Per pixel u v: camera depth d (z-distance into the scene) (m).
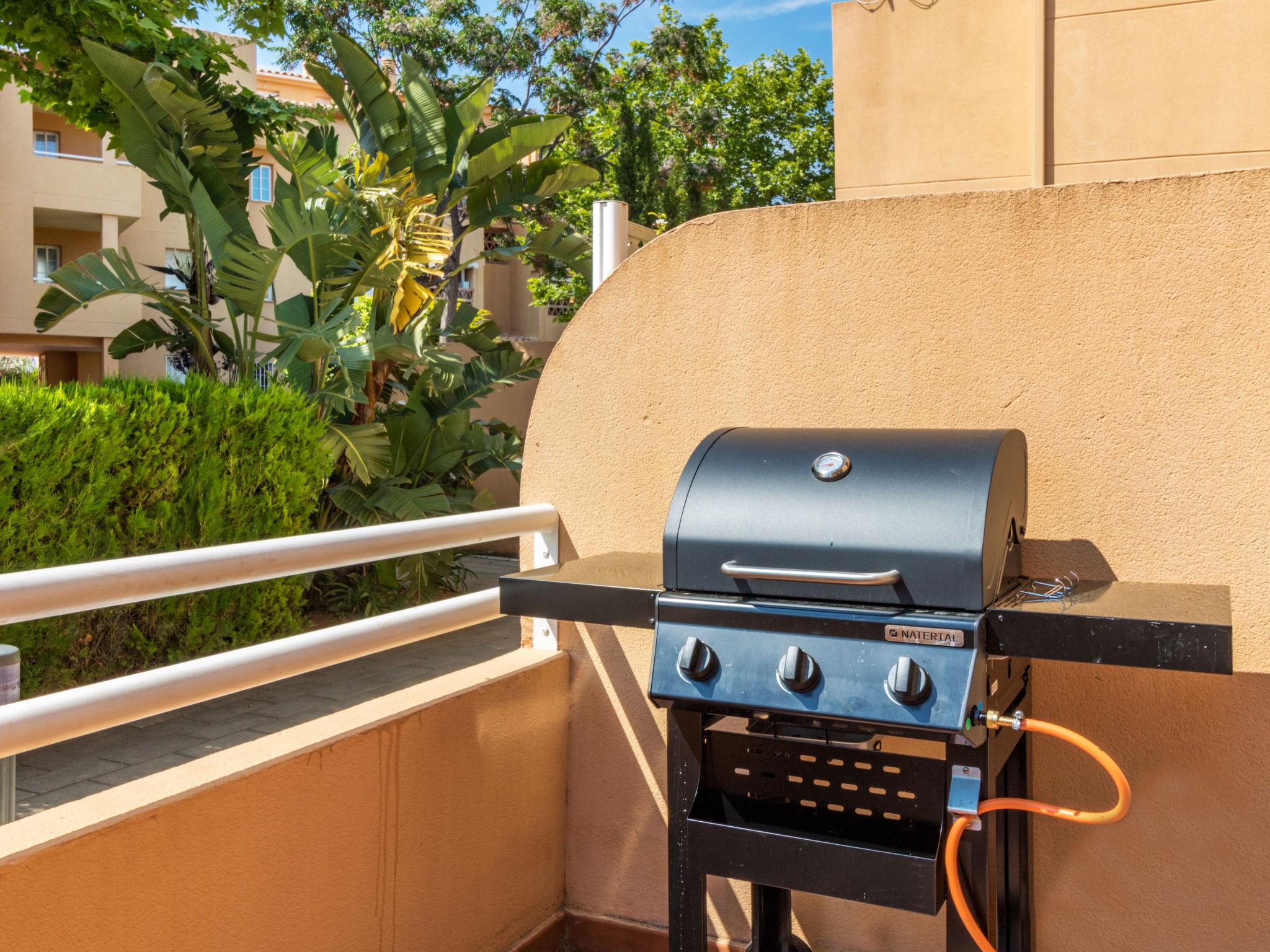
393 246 7.49
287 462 6.51
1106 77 4.12
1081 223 2.04
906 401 2.21
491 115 19.78
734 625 1.60
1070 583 1.87
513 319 26.50
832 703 1.47
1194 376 1.96
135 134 7.81
